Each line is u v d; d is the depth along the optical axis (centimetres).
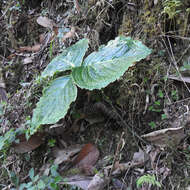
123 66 44
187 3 51
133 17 58
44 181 47
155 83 51
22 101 62
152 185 43
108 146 51
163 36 53
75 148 52
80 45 53
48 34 73
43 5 79
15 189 50
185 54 51
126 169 46
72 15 69
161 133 45
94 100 53
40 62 68
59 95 44
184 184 42
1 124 61
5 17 82
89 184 45
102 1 62
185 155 44
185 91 49
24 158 54
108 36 62
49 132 53
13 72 71
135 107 51
